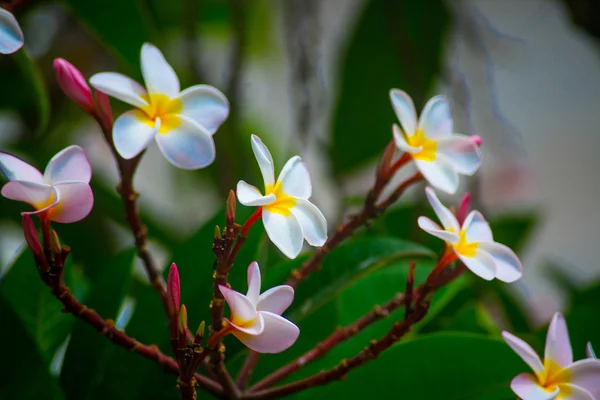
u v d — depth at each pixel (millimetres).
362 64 1377
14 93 1307
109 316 945
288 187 801
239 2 1324
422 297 820
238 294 764
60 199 788
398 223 1191
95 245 1297
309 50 1282
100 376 930
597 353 973
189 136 801
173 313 783
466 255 815
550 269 1466
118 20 1064
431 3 1336
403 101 861
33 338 915
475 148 854
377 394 899
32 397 909
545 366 818
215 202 1460
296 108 1318
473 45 1329
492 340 901
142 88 815
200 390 893
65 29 1479
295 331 772
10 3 978
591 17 1247
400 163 856
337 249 932
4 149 1378
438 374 899
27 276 962
